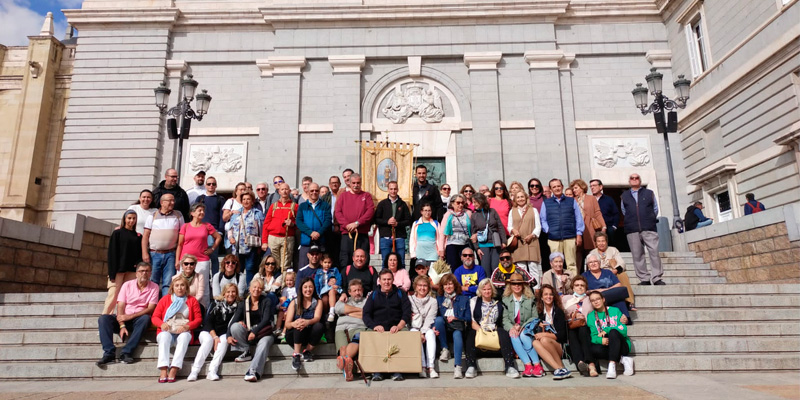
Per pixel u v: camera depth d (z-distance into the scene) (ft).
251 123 57.98
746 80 45.98
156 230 27.96
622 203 32.71
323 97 57.47
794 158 40.78
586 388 18.54
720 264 37.99
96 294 30.07
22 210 71.67
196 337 23.86
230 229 29.96
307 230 28.60
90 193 54.85
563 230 28.73
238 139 57.41
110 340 23.18
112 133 56.13
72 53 79.51
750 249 35.17
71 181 55.06
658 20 59.67
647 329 24.39
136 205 29.91
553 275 24.94
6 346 24.50
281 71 57.36
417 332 21.56
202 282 25.30
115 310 25.61
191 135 57.21
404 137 56.95
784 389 17.56
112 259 26.20
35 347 23.98
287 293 24.85
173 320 22.94
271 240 29.73
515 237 27.61
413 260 28.35
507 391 18.17
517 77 58.03
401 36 58.65
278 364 22.44
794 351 22.86
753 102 45.34
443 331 22.63
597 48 59.11
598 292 21.79
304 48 58.39
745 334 24.20
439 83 58.80
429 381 20.67
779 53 41.93
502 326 22.57
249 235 29.73
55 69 78.13
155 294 24.98
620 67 59.06
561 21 59.36
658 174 56.24
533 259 27.43
